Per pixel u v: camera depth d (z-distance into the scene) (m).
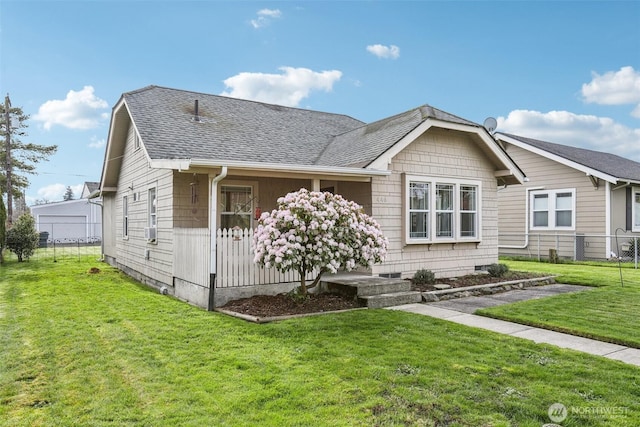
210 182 7.81
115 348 5.16
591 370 4.28
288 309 7.06
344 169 8.59
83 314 7.11
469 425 3.19
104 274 13.25
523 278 10.40
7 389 3.98
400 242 9.95
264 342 5.30
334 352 4.84
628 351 5.00
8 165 28.52
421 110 10.91
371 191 9.51
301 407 3.49
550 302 7.77
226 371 4.32
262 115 13.59
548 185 16.53
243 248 7.74
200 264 7.88
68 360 4.76
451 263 10.88
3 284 10.84
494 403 3.52
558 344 5.28
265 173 8.18
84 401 3.69
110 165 14.80
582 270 12.69
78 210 34.66
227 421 3.27
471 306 7.71
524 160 17.38
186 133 10.27
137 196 12.48
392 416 3.32
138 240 12.30
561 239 16.06
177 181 9.51
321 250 6.78
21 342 5.50
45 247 25.80
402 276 9.98
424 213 10.44
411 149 10.18
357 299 7.69
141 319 6.68
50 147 31.67
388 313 6.89
